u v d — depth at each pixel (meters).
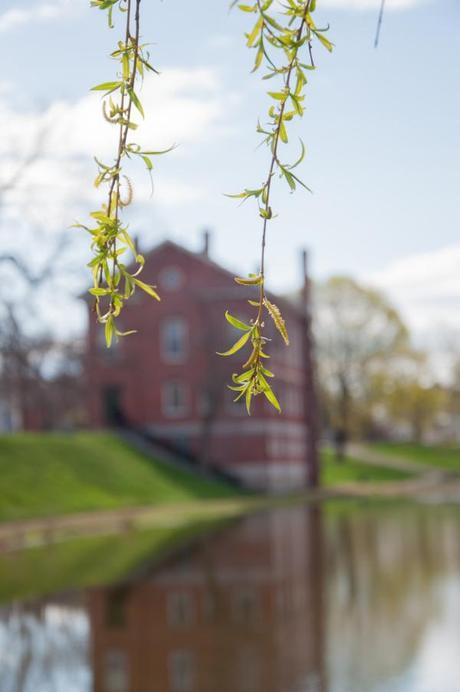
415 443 121.94
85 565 24.77
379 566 24.55
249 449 67.31
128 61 2.64
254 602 18.59
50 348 45.06
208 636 15.34
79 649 14.46
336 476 90.75
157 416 67.62
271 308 2.66
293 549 28.95
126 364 67.75
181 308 67.38
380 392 102.44
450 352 123.56
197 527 38.16
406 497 64.56
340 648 14.27
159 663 13.40
